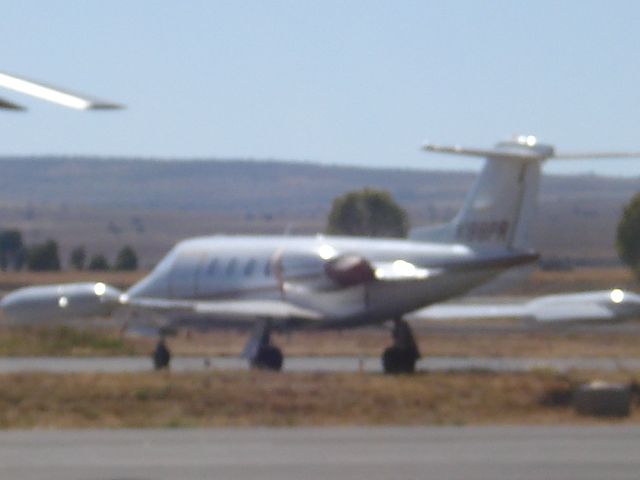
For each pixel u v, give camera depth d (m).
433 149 97.56
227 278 111.12
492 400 76.94
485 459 51.75
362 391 77.88
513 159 99.81
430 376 86.56
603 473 47.66
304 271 106.00
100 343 127.12
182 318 106.75
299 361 113.81
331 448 55.66
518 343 136.12
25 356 119.06
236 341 141.75
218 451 54.62
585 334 152.50
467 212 102.50
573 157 99.25
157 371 93.88
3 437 60.97
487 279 101.69
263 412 73.62
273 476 47.03
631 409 75.62
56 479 46.56
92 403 75.06
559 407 76.38
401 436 60.91
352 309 103.56
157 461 51.38
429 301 102.31
